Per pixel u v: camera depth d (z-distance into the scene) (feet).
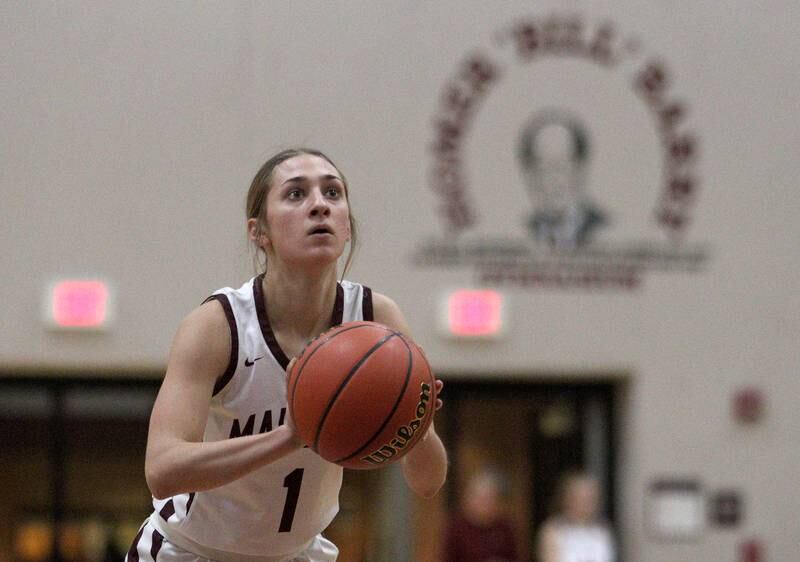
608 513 33.42
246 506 12.18
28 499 32.30
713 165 33.14
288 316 11.45
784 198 33.22
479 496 30.17
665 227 32.96
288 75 32.04
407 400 10.12
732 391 32.86
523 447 33.37
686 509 32.63
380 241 32.14
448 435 33.17
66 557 32.27
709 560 32.63
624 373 32.76
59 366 31.42
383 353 10.17
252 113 31.83
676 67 33.22
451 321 32.14
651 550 32.68
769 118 33.32
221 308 11.22
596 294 32.73
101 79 31.60
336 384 9.98
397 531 32.58
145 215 31.53
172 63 31.76
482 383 33.35
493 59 32.73
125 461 32.58
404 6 32.53
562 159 32.76
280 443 10.05
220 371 11.16
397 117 32.32
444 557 30.09
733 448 32.83
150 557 12.94
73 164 31.42
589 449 33.58
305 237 10.93
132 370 31.81
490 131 32.63
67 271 31.30
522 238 32.55
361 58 32.32
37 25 31.50
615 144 32.96
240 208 31.63
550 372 32.63
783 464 32.86
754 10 33.50
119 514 32.48
